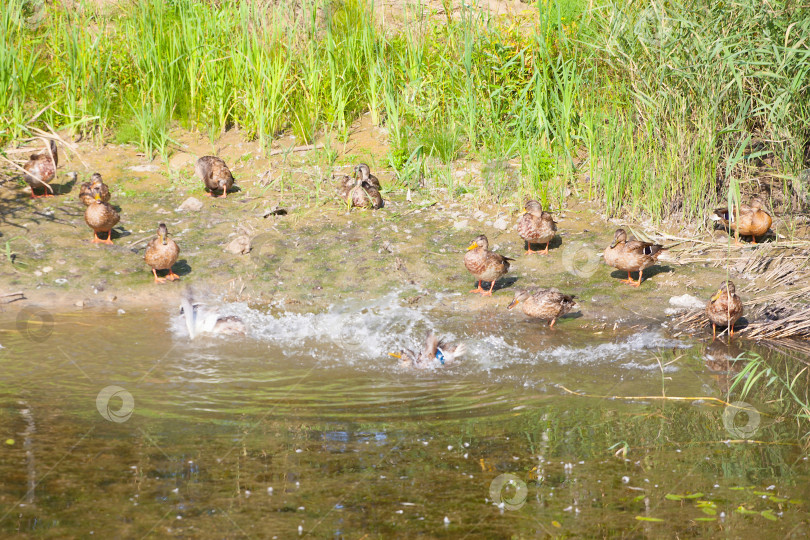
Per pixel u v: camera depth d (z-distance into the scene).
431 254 12.36
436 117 15.68
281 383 8.05
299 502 5.62
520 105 15.02
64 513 5.39
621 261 11.12
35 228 12.57
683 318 10.26
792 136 12.35
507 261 11.20
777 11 11.88
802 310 10.02
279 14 16.20
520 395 7.83
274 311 10.55
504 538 5.18
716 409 7.48
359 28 16.75
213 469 6.11
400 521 5.38
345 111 16.50
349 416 7.22
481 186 14.35
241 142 15.84
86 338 9.23
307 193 14.24
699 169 12.80
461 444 6.64
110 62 16.33
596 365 8.75
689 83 12.55
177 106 16.36
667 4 13.32
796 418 7.29
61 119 15.47
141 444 6.51
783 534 5.26
